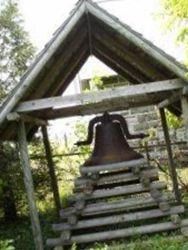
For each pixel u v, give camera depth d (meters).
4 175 7.90
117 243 5.24
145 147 8.73
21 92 4.73
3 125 5.03
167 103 6.04
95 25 5.21
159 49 4.70
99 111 6.34
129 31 4.70
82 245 5.46
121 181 6.78
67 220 5.62
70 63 5.91
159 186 5.53
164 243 5.00
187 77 4.68
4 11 8.91
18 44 8.91
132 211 6.38
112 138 5.71
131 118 11.20
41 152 8.56
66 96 4.85
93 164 5.61
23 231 6.91
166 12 5.53
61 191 9.11
